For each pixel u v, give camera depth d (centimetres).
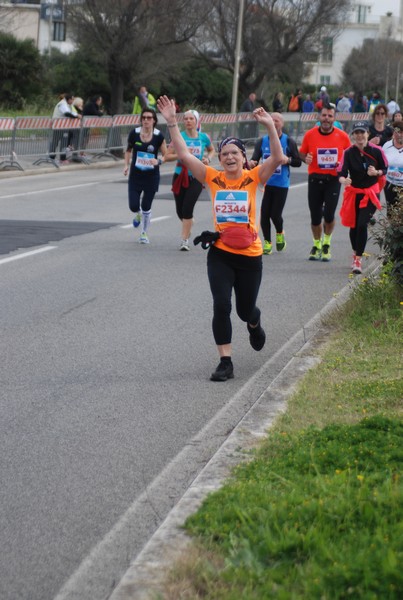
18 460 836
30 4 8781
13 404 989
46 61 7106
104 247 2012
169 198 2952
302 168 4247
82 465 827
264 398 980
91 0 5128
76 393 1031
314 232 1930
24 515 722
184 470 816
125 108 6475
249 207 1071
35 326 1327
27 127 3716
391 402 927
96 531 696
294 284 1669
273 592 545
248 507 662
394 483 690
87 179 3531
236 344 1257
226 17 6769
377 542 589
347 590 540
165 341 1262
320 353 1144
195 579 574
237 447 827
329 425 842
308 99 6756
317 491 678
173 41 5444
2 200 2786
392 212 1424
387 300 1327
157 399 1016
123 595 566
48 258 1862
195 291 1590
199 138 1980
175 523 664
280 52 6912
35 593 603
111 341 1255
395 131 1809
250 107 5341
